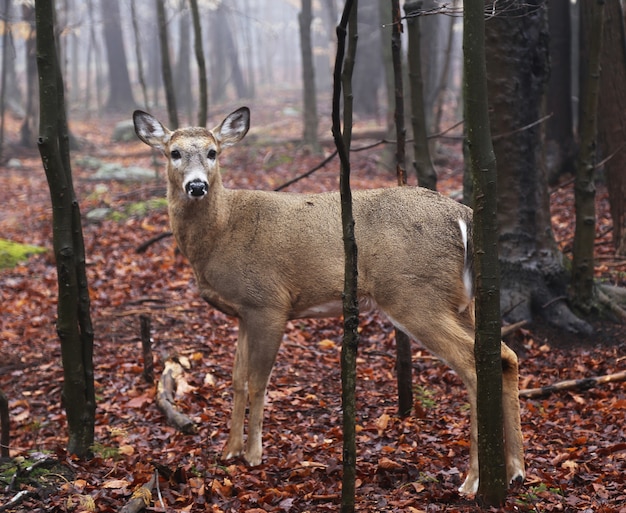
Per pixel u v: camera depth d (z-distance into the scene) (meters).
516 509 4.06
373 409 6.14
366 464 4.90
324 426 5.84
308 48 20.83
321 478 4.77
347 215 3.61
